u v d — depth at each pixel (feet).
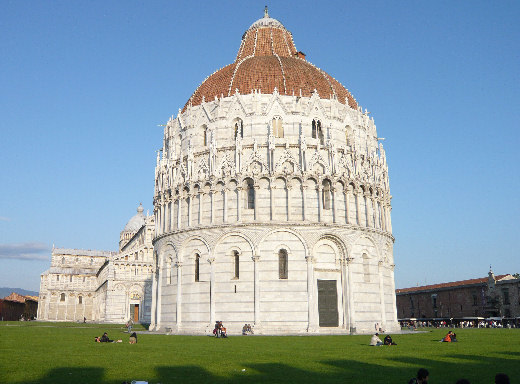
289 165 239.30
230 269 229.66
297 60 289.33
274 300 222.69
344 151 251.19
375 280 245.24
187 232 243.19
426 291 492.95
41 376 87.51
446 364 103.65
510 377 84.79
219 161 245.86
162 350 137.28
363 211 250.37
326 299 230.27
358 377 86.58
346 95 282.56
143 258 471.21
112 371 94.02
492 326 348.18
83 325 364.58
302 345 153.58
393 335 214.07
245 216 233.96
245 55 312.91
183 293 240.12
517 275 411.13
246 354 125.18
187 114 269.03
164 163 272.51
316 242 230.07
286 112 247.70
